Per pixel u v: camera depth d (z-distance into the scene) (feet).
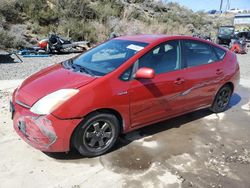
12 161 12.92
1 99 20.75
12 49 49.60
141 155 14.01
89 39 63.82
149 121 15.28
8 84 25.18
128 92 13.62
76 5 72.08
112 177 12.20
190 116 19.47
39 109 12.10
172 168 13.10
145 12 101.35
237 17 132.36
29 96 12.82
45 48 49.78
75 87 12.57
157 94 14.88
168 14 110.93
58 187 11.44
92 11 74.33
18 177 11.90
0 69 33.60
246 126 18.44
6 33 50.42
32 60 42.16
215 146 15.47
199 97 17.69
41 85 13.28
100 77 13.24
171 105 15.93
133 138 15.66
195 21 125.18
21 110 12.71
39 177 11.97
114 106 13.23
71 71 14.44
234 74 19.92
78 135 12.67
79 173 12.35
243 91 26.91
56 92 12.47
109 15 78.38
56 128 12.03
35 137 12.32
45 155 13.50
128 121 14.16
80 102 12.29
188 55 16.70
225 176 12.74
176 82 15.70
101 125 13.43
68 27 63.05
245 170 13.30
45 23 63.93
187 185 11.96
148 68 13.69
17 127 13.08
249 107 22.22
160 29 84.64
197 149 15.01
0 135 15.12
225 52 19.63
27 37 55.67
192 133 16.88
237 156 14.53
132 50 14.88
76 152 13.89
